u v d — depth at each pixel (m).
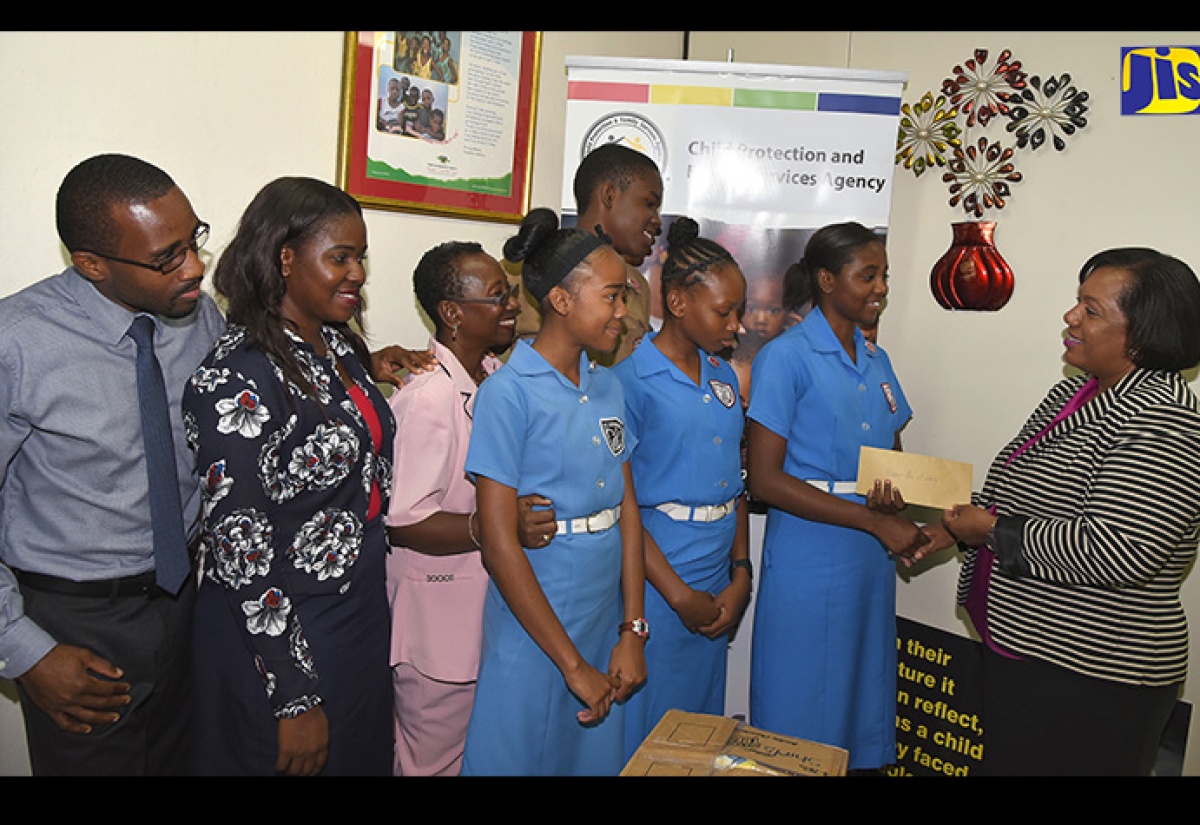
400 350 1.81
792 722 1.96
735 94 2.44
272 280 1.35
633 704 1.76
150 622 1.51
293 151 2.15
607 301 1.44
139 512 1.46
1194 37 2.23
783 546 1.97
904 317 2.82
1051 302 2.50
